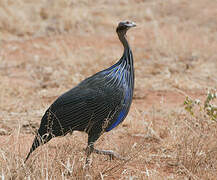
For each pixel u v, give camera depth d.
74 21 32.16
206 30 31.36
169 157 13.26
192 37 29.34
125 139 14.59
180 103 18.47
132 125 15.48
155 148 13.95
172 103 18.55
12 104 17.88
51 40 29.19
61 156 11.79
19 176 10.59
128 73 12.15
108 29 32.16
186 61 24.66
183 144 13.33
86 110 11.54
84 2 37.81
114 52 25.45
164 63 24.08
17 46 27.70
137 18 34.62
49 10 34.22
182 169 12.56
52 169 11.12
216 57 25.41
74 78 21.42
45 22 32.84
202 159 12.77
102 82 11.74
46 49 27.22
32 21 32.81
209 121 14.47
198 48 26.72
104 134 13.13
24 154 12.60
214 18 34.47
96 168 11.85
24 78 22.23
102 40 29.39
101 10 36.69
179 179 11.69
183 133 13.97
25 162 11.29
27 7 34.75
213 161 12.68
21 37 29.81
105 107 11.64
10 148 12.73
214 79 21.64
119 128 15.50
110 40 29.45
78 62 23.70
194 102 13.68
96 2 39.69
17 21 31.20
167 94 19.91
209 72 22.64
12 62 24.66
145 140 14.62
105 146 13.62
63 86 20.66
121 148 13.39
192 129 13.84
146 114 16.98
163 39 27.33
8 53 26.31
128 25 12.21
